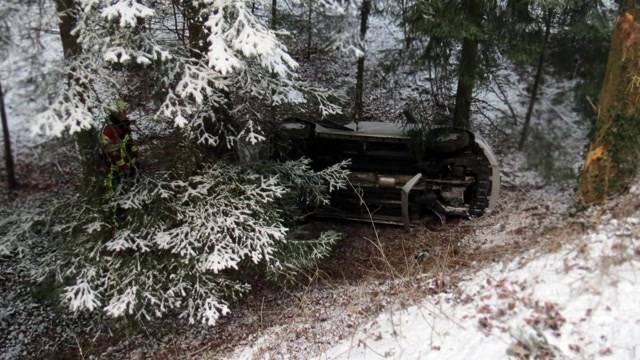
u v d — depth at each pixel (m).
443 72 10.25
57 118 4.76
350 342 5.06
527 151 9.84
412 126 9.31
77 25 5.20
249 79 6.42
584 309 4.15
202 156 6.72
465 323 4.58
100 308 6.79
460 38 8.92
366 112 12.48
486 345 4.20
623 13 5.59
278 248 6.88
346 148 9.52
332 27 6.02
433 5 8.64
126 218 6.48
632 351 3.67
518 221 8.36
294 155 8.73
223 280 6.67
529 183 9.95
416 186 8.95
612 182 5.77
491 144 11.23
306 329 5.90
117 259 6.30
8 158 12.02
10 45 4.87
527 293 4.61
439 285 5.58
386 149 9.47
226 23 5.33
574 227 5.43
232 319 7.38
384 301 5.95
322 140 9.32
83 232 6.48
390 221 9.34
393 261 8.26
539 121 9.62
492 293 4.86
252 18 5.22
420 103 10.60
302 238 8.91
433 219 9.41
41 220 6.60
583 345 3.86
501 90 10.80
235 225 6.30
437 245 8.44
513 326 4.29
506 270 5.25
